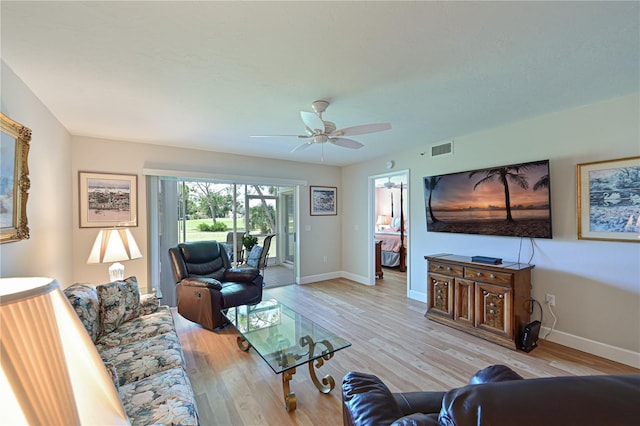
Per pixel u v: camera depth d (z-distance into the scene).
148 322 2.35
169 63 1.83
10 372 0.58
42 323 0.64
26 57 1.72
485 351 2.73
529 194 2.98
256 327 2.60
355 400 1.05
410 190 4.42
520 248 3.15
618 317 2.50
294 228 5.45
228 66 1.87
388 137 3.70
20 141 1.77
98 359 0.78
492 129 3.34
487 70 1.96
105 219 3.60
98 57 1.74
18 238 1.76
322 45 1.64
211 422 1.83
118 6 1.29
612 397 0.56
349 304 4.16
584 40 1.61
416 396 1.30
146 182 3.88
